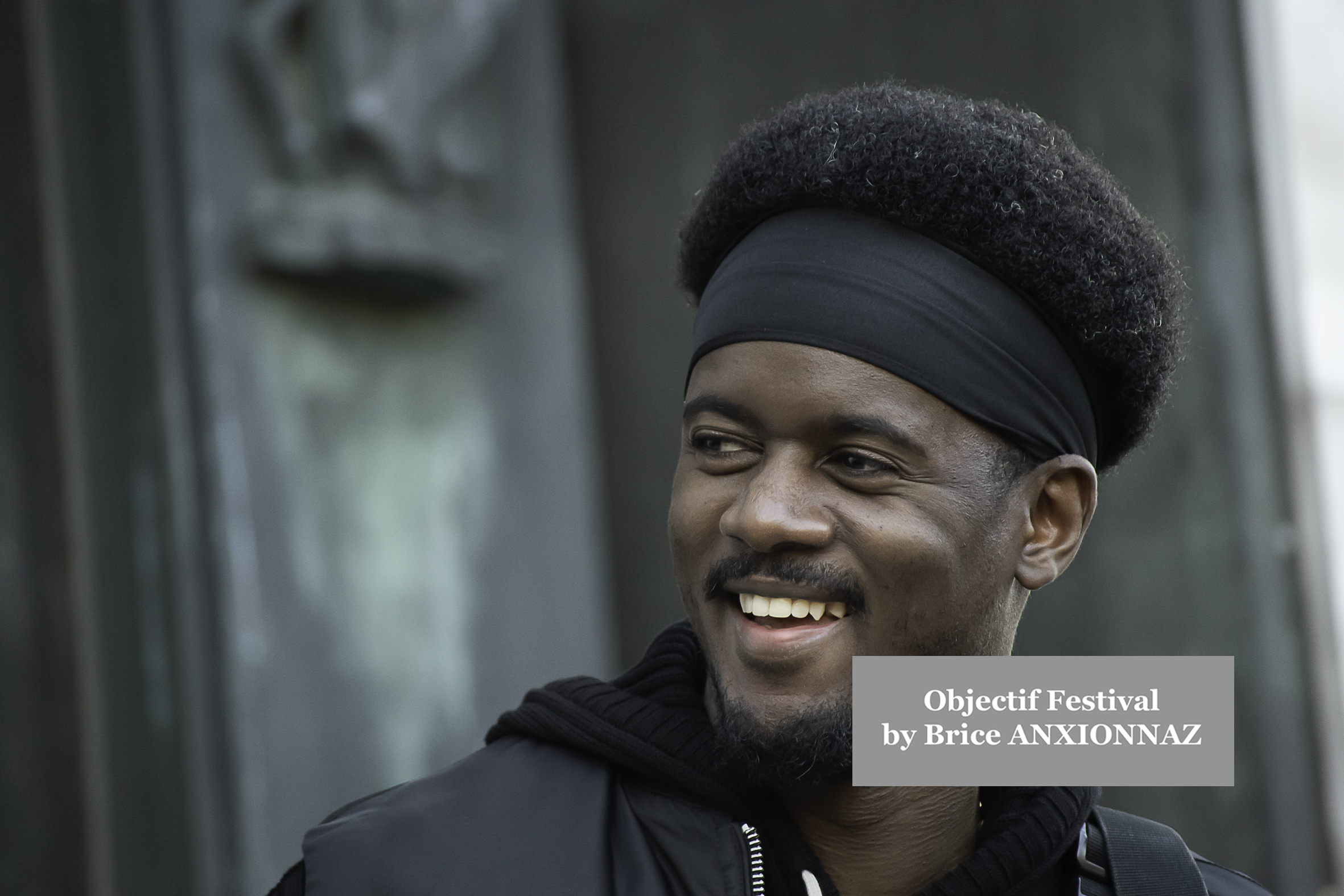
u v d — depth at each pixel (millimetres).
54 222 7348
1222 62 7715
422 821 1965
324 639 7473
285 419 7500
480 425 8430
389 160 7902
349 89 7750
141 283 7156
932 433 1799
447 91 8312
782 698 1813
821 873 1955
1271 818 7398
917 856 2057
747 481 1845
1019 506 1896
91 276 7328
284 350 7582
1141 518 7855
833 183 1833
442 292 8258
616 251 9883
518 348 8711
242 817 6953
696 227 2059
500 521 8461
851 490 1802
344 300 7906
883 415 1772
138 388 7137
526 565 8562
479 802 1999
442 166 8258
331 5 7781
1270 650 7473
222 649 7043
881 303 1787
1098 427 2049
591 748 2031
